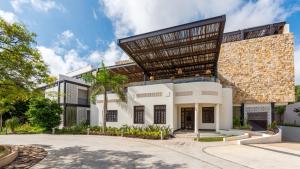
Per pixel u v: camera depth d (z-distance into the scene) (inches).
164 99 836.6
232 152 467.8
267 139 667.4
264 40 1074.1
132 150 492.4
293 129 1051.3
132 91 930.1
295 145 625.6
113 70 1188.5
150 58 975.6
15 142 634.2
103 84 892.0
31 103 1002.1
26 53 403.2
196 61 1017.5
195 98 789.2
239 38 1202.0
